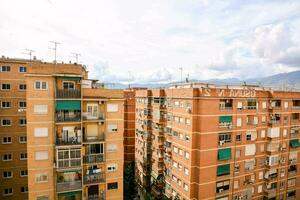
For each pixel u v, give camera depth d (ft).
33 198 92.79
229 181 125.18
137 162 188.75
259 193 137.28
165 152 147.54
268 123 137.28
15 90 127.03
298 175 151.02
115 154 105.91
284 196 146.00
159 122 150.20
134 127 201.98
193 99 117.91
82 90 98.89
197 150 119.44
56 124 93.71
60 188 94.12
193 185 121.08
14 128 127.95
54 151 94.22
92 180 101.04
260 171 136.87
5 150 126.93
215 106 119.14
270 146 136.98
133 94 201.05
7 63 124.77
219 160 121.60
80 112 96.58
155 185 156.87
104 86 116.98
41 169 93.25
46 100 92.27
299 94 147.95
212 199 120.88
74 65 95.86
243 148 128.88
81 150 96.37
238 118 126.21
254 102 131.34
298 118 149.48
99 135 103.04
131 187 160.66
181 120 128.77
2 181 127.24
